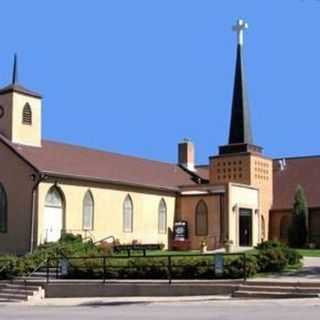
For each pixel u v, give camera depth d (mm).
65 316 22766
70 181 48625
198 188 57062
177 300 27672
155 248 47344
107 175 52250
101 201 51000
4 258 37281
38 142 51219
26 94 50375
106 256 33875
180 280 30859
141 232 54344
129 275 32781
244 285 28719
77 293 32375
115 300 29078
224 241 52500
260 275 31672
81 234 48719
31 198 46562
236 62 62500
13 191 47500
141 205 54625
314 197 63500
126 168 56906
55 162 49562
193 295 29375
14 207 47312
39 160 48219
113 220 51844
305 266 35906
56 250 40188
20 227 46844
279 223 63375
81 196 49406
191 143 67500
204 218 56312
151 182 56031
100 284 31812
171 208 57750
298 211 60219
